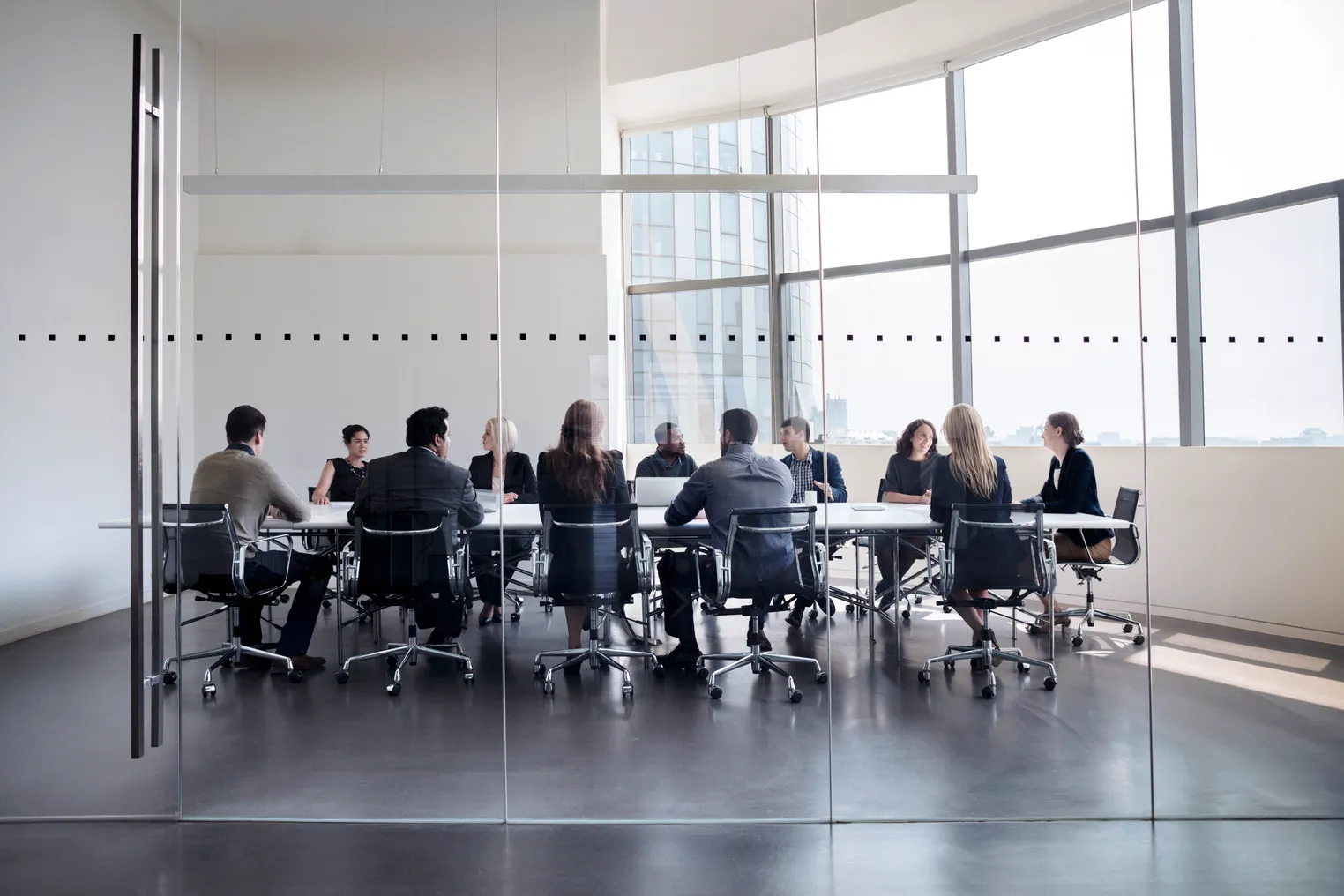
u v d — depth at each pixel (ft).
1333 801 8.90
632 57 9.50
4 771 9.01
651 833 8.27
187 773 8.91
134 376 8.66
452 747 8.91
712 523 9.12
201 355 9.16
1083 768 8.95
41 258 9.39
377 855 7.71
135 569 8.55
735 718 8.97
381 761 8.91
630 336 9.33
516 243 9.34
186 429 9.13
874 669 9.02
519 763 8.93
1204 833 8.23
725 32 9.52
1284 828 8.38
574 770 8.90
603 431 9.23
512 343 9.28
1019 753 8.97
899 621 9.08
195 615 9.05
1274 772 8.95
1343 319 9.31
